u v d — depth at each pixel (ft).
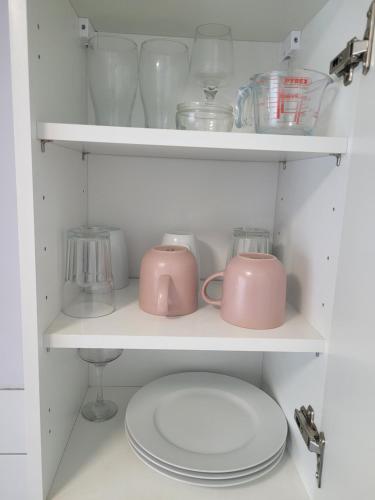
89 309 2.13
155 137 1.69
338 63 1.73
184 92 2.38
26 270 1.66
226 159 2.70
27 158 1.58
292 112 1.88
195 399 2.69
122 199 2.77
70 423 2.46
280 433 2.31
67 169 2.19
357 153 1.61
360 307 1.53
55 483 2.07
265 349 1.87
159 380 2.89
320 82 1.84
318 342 1.88
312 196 2.11
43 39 1.70
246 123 2.14
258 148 1.72
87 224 2.77
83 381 2.86
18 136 1.57
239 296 1.95
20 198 1.61
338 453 1.71
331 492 1.78
